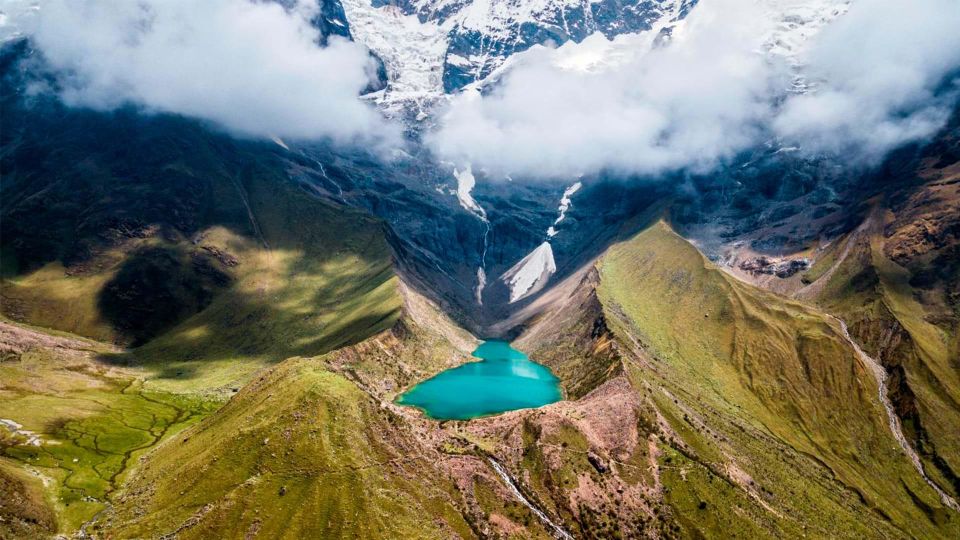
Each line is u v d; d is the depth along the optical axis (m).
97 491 168.88
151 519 141.88
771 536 171.88
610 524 160.88
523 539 147.88
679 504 173.62
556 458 172.50
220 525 135.75
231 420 174.75
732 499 181.25
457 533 142.38
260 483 144.12
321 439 155.62
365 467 151.00
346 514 138.38
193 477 150.62
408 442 164.88
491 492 158.38
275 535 133.62
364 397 174.88
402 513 142.12
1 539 138.50
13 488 157.12
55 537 144.25
